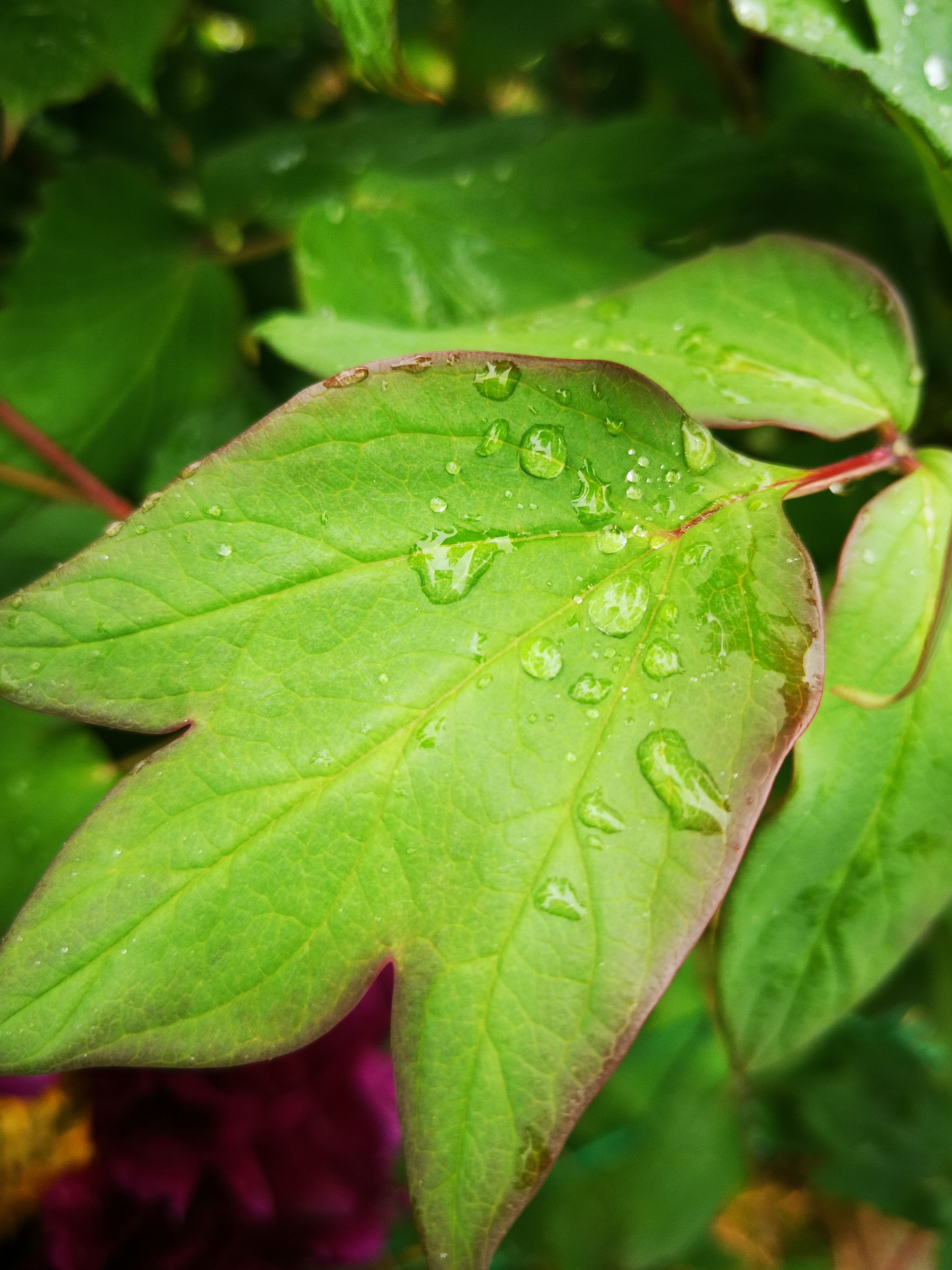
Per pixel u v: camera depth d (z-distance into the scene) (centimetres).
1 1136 25
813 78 32
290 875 19
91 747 28
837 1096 38
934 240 29
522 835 19
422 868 19
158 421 31
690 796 19
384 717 19
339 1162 25
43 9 27
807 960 21
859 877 21
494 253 28
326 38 41
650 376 22
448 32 41
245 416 32
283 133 33
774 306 22
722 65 31
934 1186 38
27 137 39
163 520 19
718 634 20
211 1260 25
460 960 19
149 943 18
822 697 21
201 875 19
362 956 19
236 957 19
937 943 29
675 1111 35
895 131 28
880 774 21
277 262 36
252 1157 25
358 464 19
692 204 28
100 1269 25
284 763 19
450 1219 18
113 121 40
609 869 19
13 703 18
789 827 20
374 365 19
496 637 19
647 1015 19
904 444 22
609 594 20
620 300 23
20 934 18
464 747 19
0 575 29
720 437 28
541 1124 19
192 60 41
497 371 20
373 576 19
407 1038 19
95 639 19
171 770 19
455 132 32
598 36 40
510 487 20
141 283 31
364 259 28
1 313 30
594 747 19
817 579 20
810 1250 41
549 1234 34
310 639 19
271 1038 19
